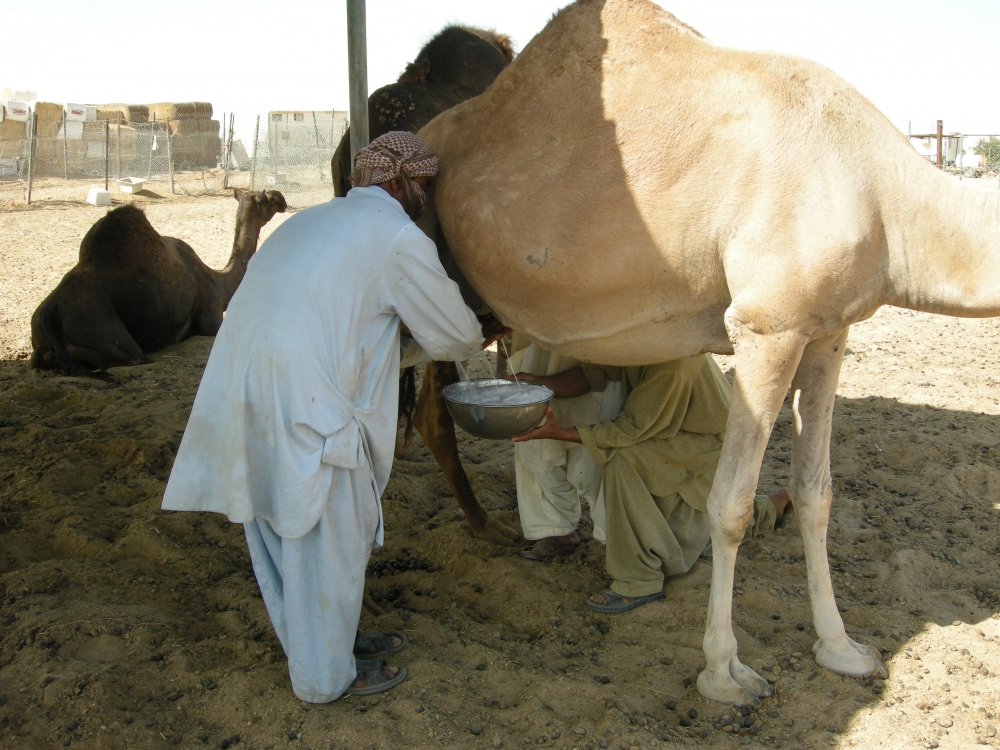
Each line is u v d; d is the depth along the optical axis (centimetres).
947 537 419
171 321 749
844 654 312
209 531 423
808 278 280
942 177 290
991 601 364
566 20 324
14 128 2859
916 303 298
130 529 415
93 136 2709
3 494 451
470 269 333
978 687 302
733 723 290
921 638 332
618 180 302
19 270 1141
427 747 273
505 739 280
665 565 376
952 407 600
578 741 278
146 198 2180
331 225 289
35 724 282
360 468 291
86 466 493
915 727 281
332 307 281
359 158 308
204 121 3338
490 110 330
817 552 319
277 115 2661
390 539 431
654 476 359
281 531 277
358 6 465
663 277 305
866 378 671
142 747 274
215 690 301
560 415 393
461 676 312
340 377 283
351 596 293
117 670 309
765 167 286
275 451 276
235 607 358
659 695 306
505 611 363
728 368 721
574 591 376
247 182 2595
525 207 312
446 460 411
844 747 276
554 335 334
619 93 308
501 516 449
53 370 698
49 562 382
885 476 491
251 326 280
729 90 296
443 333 303
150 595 367
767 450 539
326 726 281
